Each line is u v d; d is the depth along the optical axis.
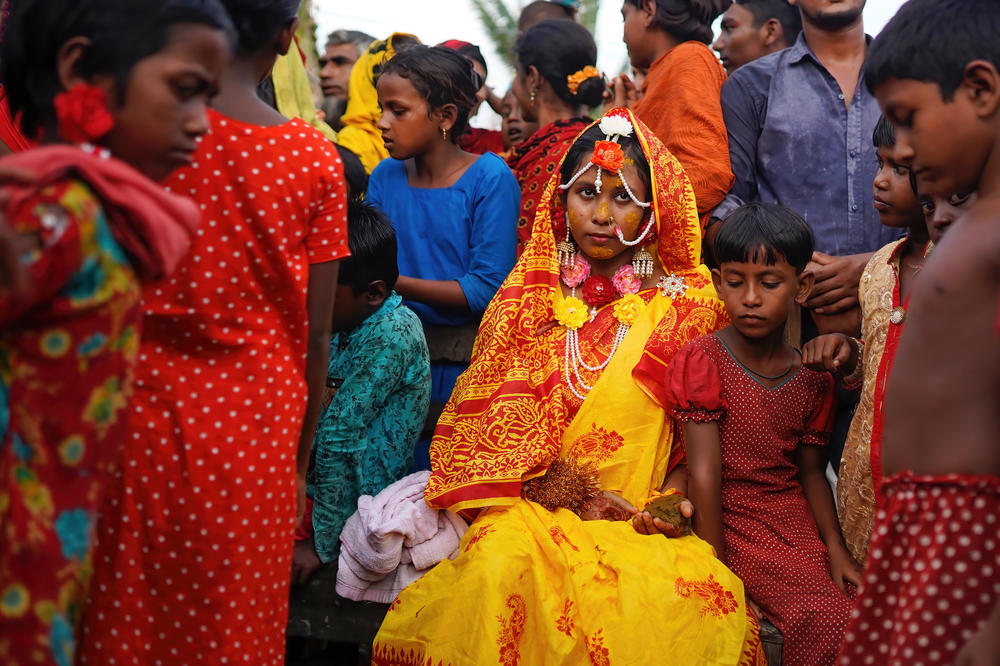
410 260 3.63
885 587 1.68
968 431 1.58
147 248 1.38
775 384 2.86
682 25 3.85
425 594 2.66
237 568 1.97
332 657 3.40
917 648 1.57
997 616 1.39
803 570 2.67
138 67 1.47
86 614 1.98
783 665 2.58
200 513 1.93
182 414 1.93
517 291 3.13
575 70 4.19
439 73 3.53
